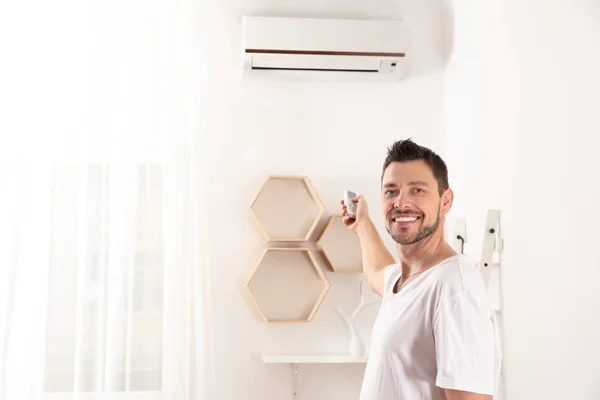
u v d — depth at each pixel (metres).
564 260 1.71
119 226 2.49
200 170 2.58
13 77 2.52
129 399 2.42
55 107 2.54
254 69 2.68
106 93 2.56
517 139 2.02
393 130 2.78
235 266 2.64
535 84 1.91
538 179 1.87
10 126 2.50
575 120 1.67
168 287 2.48
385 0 2.84
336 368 2.64
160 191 2.54
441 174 1.56
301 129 2.75
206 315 2.50
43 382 2.41
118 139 2.54
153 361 2.45
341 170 2.74
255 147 2.71
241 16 2.76
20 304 2.42
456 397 1.29
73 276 2.47
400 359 1.43
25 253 2.45
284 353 2.62
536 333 1.86
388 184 1.55
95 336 2.44
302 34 2.61
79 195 2.50
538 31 1.89
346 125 2.77
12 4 2.55
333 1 2.80
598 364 1.55
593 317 1.58
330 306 2.67
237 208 2.67
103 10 2.60
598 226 1.56
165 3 2.63
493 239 2.10
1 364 2.38
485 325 1.34
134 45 2.60
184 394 2.45
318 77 2.76
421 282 1.47
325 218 2.72
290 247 2.69
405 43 2.81
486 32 2.30
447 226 2.72
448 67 2.78
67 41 2.57
